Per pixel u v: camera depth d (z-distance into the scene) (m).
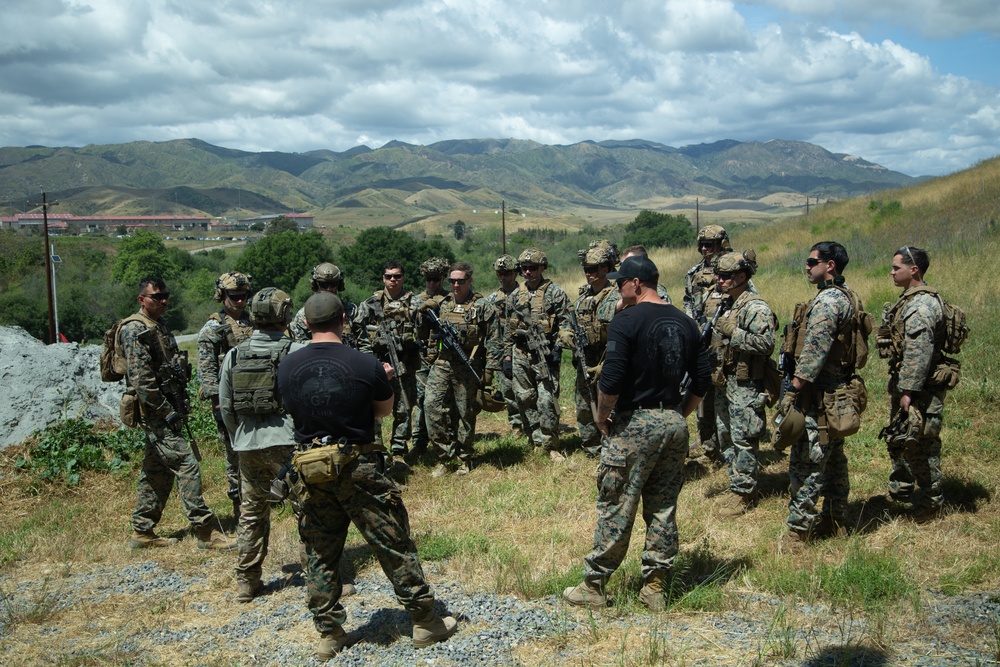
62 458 7.95
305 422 3.93
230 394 4.95
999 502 5.59
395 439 8.34
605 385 4.15
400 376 8.06
